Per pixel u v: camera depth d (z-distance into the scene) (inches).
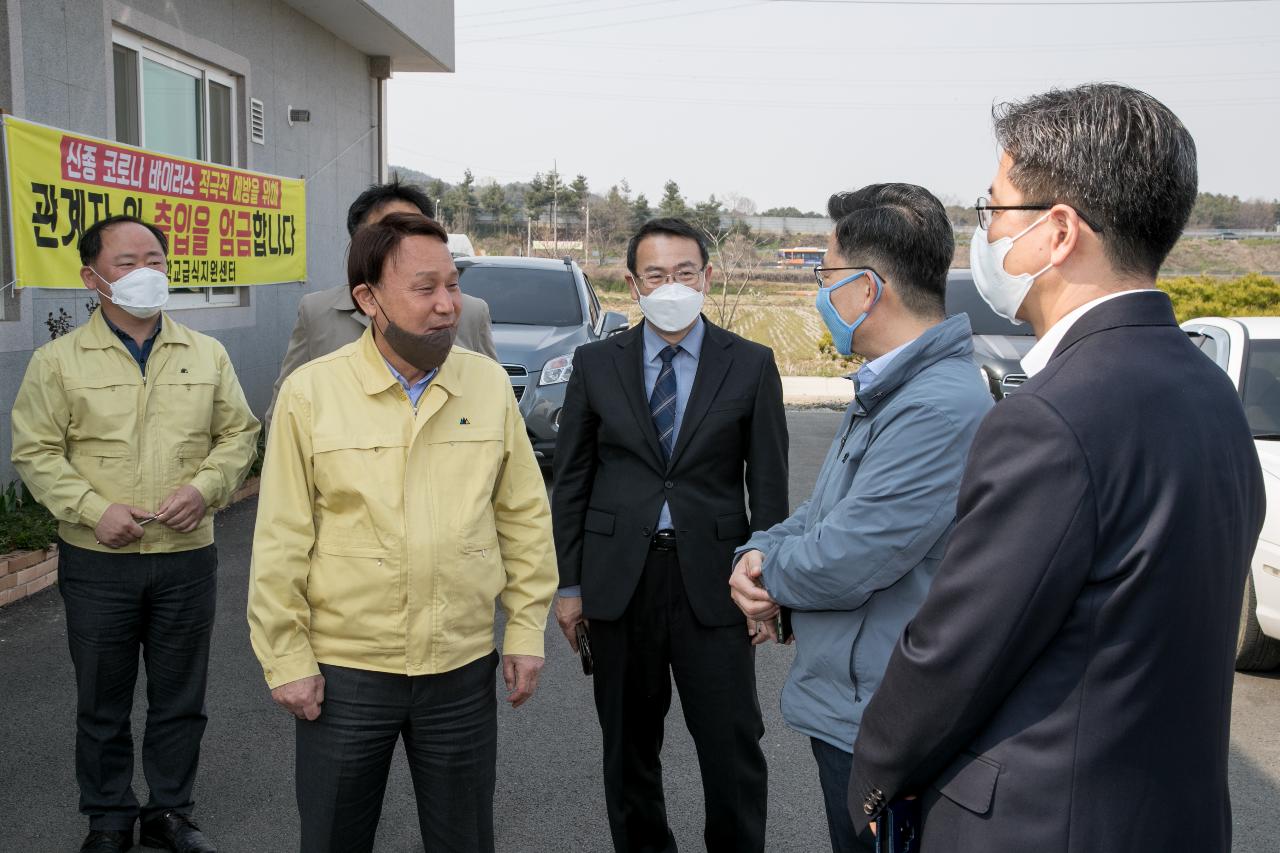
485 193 2151.8
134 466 113.8
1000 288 57.0
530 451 92.4
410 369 83.0
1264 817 129.8
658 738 109.1
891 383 74.4
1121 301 51.7
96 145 239.8
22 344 221.8
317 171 402.9
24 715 150.1
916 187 78.1
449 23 486.3
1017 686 50.9
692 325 106.2
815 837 123.5
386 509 80.3
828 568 71.9
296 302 382.6
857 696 73.6
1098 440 47.8
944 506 70.5
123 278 113.0
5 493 219.6
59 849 115.9
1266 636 173.5
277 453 81.6
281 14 364.2
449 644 82.4
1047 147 53.5
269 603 79.7
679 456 103.0
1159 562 47.0
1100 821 48.3
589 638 107.5
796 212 2357.3
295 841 119.8
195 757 119.6
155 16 278.2
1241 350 209.9
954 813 52.9
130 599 113.3
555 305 343.3
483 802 87.5
